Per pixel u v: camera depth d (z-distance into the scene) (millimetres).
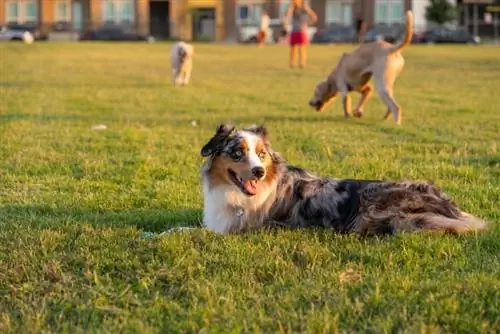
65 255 5699
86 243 6023
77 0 67000
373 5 67000
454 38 58438
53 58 35438
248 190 6148
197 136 12195
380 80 13844
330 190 6504
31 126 13000
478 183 8625
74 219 6902
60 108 16062
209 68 30531
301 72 28125
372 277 5230
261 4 66875
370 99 18391
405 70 28766
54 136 12000
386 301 4789
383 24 67062
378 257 5621
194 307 4750
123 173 9195
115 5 67000
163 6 67938
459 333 4375
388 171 9203
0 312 4773
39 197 8008
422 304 4746
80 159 10094
